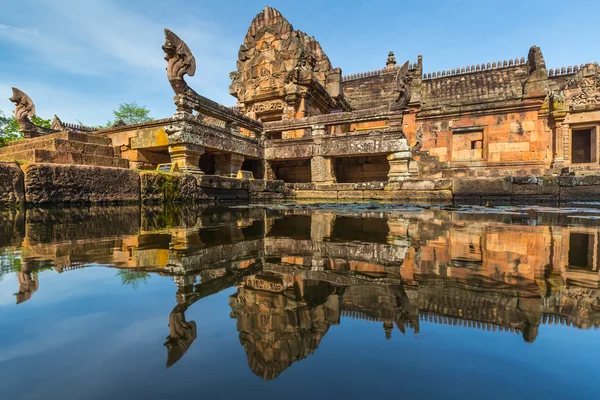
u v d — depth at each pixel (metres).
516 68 19.12
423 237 2.95
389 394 0.72
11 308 1.25
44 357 0.90
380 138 11.04
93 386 0.76
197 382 0.78
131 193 6.92
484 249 2.39
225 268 1.84
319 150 11.91
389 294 1.41
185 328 1.08
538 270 1.77
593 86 16.91
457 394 0.72
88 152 9.01
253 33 16.00
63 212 5.16
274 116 16.06
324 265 1.91
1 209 5.12
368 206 7.69
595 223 4.08
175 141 8.77
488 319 1.13
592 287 1.48
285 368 0.85
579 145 22.38
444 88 20.23
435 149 19.53
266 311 1.22
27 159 7.36
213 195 8.95
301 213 5.57
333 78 18.73
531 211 6.18
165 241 2.70
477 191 9.99
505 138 17.94
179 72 8.64
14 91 12.20
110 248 2.40
